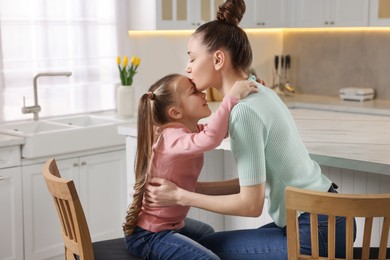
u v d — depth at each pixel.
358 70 5.90
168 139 2.15
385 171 2.38
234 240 2.23
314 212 1.89
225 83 2.17
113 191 4.39
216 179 3.53
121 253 2.26
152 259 2.17
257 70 6.10
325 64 6.10
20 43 4.40
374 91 5.82
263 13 5.63
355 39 5.89
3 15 4.29
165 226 2.19
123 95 4.64
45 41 4.54
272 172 2.15
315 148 2.64
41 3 4.48
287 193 1.92
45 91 4.58
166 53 5.32
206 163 3.46
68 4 4.64
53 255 4.12
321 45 6.11
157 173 2.18
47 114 4.62
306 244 2.15
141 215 2.22
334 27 5.61
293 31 6.27
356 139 2.83
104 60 4.91
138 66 5.11
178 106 2.17
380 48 5.74
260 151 2.05
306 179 2.17
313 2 5.71
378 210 1.84
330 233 1.92
